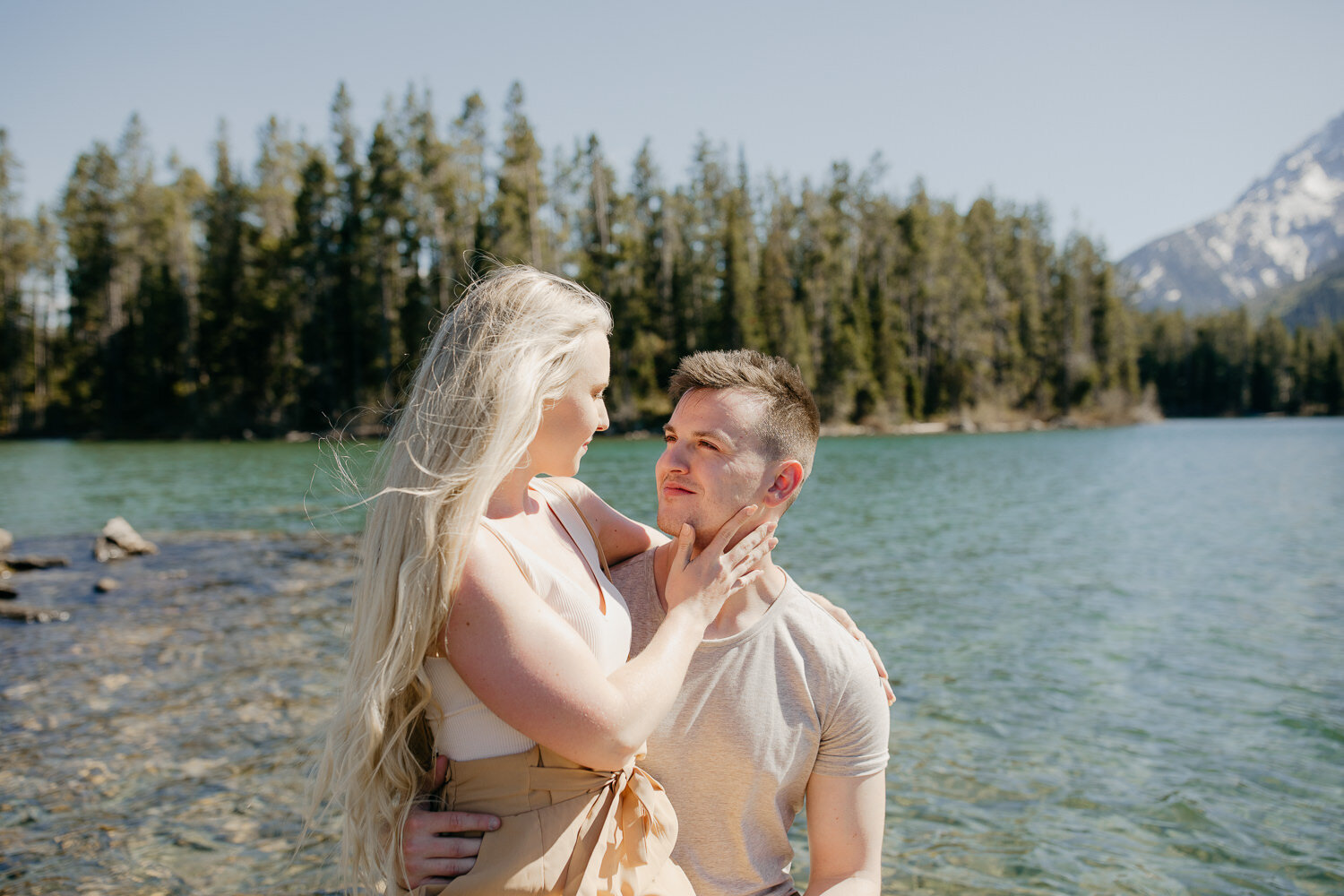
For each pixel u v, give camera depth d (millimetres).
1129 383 72312
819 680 1677
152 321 50656
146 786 4211
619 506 15539
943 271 61531
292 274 49719
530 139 46406
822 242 58000
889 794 4180
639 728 1431
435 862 1469
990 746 4754
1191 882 3422
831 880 1680
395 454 1555
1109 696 5582
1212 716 5223
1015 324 65875
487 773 1506
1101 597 8641
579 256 53688
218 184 52594
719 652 1680
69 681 5812
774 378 1697
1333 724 5066
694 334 52406
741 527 1698
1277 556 11148
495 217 45125
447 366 1550
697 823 1681
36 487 20953
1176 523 14500
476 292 1627
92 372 52094
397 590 1473
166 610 7914
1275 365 95625
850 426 53062
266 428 48188
